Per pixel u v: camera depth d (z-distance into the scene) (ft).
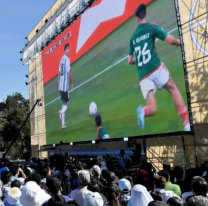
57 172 32.45
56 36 69.77
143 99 37.60
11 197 11.55
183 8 39.40
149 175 16.81
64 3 66.03
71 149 63.00
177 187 14.46
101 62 48.14
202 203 6.31
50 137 68.59
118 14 44.34
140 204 10.75
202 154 35.78
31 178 14.82
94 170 17.71
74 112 56.80
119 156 42.57
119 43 43.57
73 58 58.08
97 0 50.34
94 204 9.33
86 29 53.62
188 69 38.93
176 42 32.73
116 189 11.36
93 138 49.29
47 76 71.77
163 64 34.53
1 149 94.73
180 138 37.93
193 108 37.91
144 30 38.14
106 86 46.24
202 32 37.58
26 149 102.06
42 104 80.89
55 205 9.37
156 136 34.09
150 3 37.50
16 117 103.24
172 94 32.78
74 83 57.26
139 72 38.63
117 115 43.04
